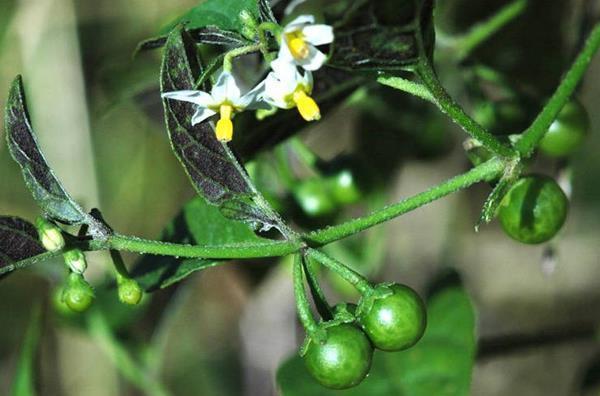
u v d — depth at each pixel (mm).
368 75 206
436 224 324
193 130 206
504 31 267
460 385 240
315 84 226
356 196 256
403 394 239
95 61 316
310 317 202
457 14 268
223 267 308
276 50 203
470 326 243
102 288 278
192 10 211
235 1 210
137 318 281
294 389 235
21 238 203
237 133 222
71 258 203
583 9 249
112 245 204
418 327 203
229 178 206
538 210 223
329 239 205
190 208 223
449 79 268
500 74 251
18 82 203
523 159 208
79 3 312
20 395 276
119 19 313
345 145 309
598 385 278
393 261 324
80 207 204
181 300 282
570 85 210
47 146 317
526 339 270
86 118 317
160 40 211
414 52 199
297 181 256
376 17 194
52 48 313
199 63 205
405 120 266
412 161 273
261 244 205
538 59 269
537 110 247
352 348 201
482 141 205
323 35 196
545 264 253
